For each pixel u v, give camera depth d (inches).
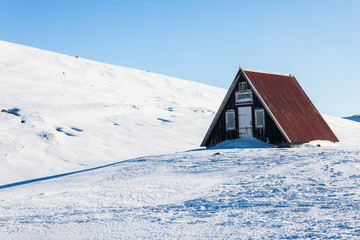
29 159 1296.8
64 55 4052.7
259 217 340.2
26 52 3737.7
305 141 1077.1
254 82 1131.9
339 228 282.0
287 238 267.4
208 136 1163.9
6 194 643.5
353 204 358.6
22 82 2642.7
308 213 339.3
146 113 2182.6
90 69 3695.9
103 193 539.2
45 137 1528.1
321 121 1240.8
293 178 526.6
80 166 1244.5
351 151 757.3
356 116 3319.4
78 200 495.2
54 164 1272.1
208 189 512.4
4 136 1472.7
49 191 617.0
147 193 516.7
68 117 1913.1
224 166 722.2
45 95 2298.2
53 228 351.6
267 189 467.5
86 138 1641.2
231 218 345.4
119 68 4089.6
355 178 491.2
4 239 322.7
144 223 350.0
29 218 400.8
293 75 1341.0
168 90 3629.4
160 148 1588.3
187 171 715.4
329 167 581.6
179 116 2244.1
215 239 281.9
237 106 1129.4
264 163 703.1
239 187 502.3
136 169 811.4
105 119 1980.8
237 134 1124.5
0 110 1862.7
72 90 2613.2
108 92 2760.8
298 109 1194.0
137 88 3388.3
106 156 1411.2
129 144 1626.5
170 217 367.9
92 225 354.3
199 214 372.5
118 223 356.5
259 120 1095.6
